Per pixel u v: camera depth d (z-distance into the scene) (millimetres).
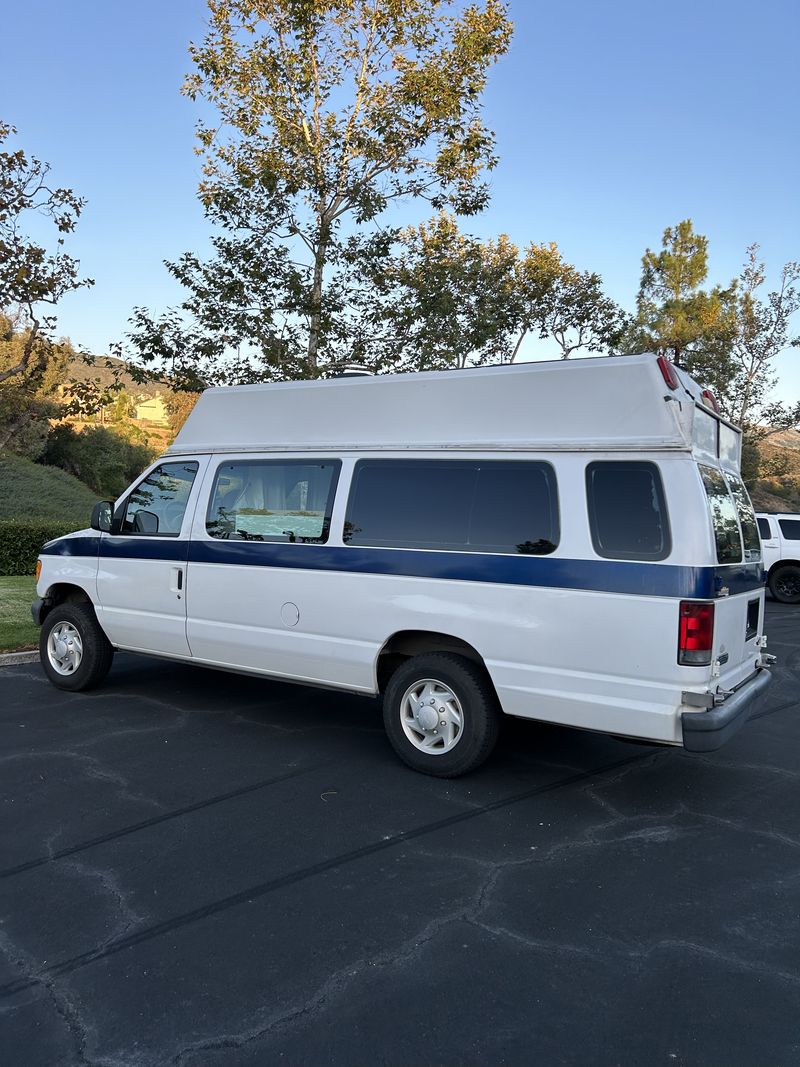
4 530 15328
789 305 23531
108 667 7234
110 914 3559
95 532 7070
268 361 11586
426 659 5270
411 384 5578
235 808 4734
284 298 11453
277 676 6047
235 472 6297
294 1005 2953
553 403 4992
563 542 4789
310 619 5723
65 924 3473
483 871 4004
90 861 4047
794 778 5496
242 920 3520
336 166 11648
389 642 5516
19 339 21062
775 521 17156
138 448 37094
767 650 10875
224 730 6234
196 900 3684
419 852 4199
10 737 5984
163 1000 2975
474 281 12875
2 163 9281
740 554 5152
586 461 4797
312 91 11914
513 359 15969
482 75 11805
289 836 4367
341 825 4520
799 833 4559
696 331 27250
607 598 4609
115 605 6859
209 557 6266
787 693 8250
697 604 4383
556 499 4855
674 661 4414
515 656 4914
